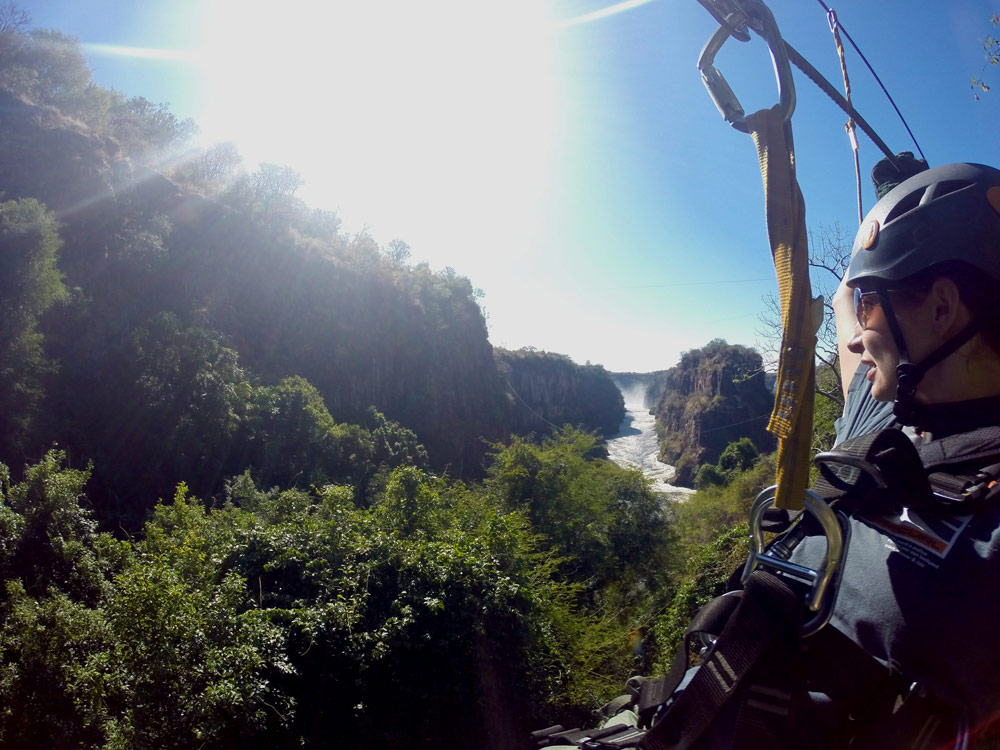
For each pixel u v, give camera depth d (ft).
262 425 142.00
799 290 2.58
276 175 273.33
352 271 250.16
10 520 45.55
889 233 2.78
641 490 75.61
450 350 279.28
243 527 38.11
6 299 115.85
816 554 2.61
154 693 25.57
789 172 2.70
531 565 46.37
